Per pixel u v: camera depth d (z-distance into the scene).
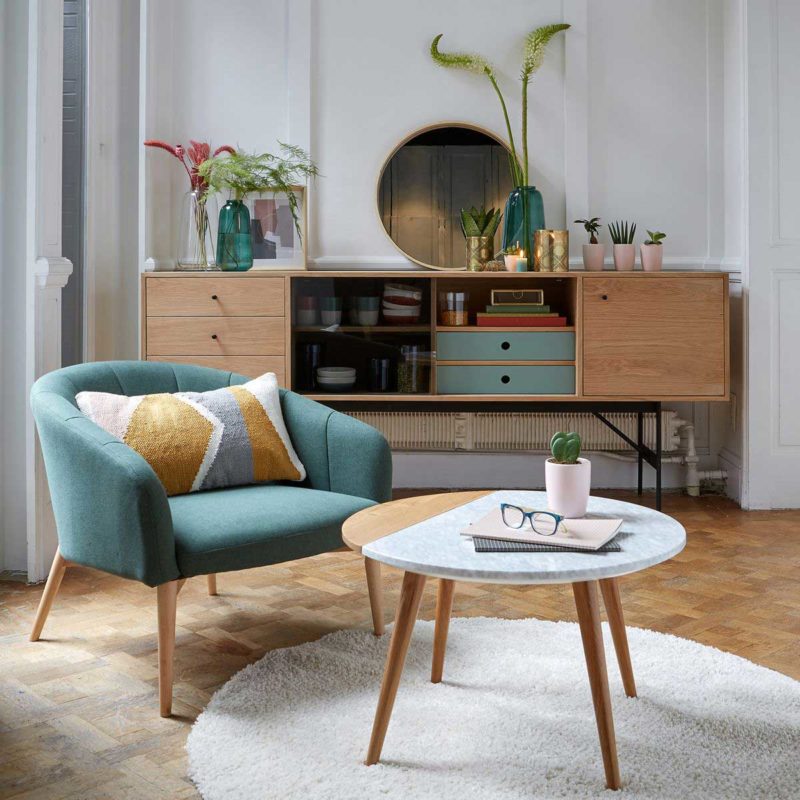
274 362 3.61
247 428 2.46
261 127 4.03
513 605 2.67
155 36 3.90
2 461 2.98
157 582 1.94
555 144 4.04
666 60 4.06
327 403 3.67
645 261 3.76
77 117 3.64
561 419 4.13
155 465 2.30
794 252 3.85
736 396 4.02
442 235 4.04
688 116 4.07
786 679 2.07
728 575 2.98
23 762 1.75
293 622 2.55
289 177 3.97
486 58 4.03
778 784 1.60
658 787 1.60
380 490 2.41
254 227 3.74
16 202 2.94
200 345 3.61
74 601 2.74
